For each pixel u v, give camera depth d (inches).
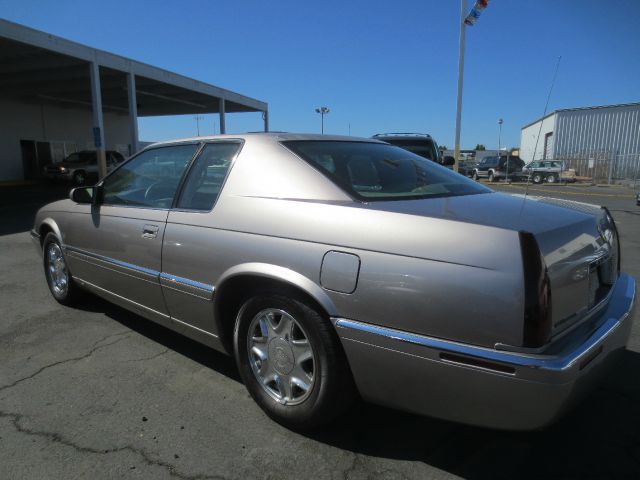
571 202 111.7
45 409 110.7
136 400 115.0
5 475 88.4
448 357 76.7
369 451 96.3
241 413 109.6
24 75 798.5
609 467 91.7
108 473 89.4
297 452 95.7
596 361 80.2
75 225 161.0
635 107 1144.2
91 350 143.3
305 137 121.0
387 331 81.9
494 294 73.1
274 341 102.3
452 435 101.8
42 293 201.3
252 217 103.6
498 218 83.0
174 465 91.7
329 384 92.3
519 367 71.4
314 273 90.7
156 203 132.8
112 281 146.9
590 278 88.7
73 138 1143.6
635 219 473.7
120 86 876.0
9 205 575.5
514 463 92.7
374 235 85.0
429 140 410.9
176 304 122.4
